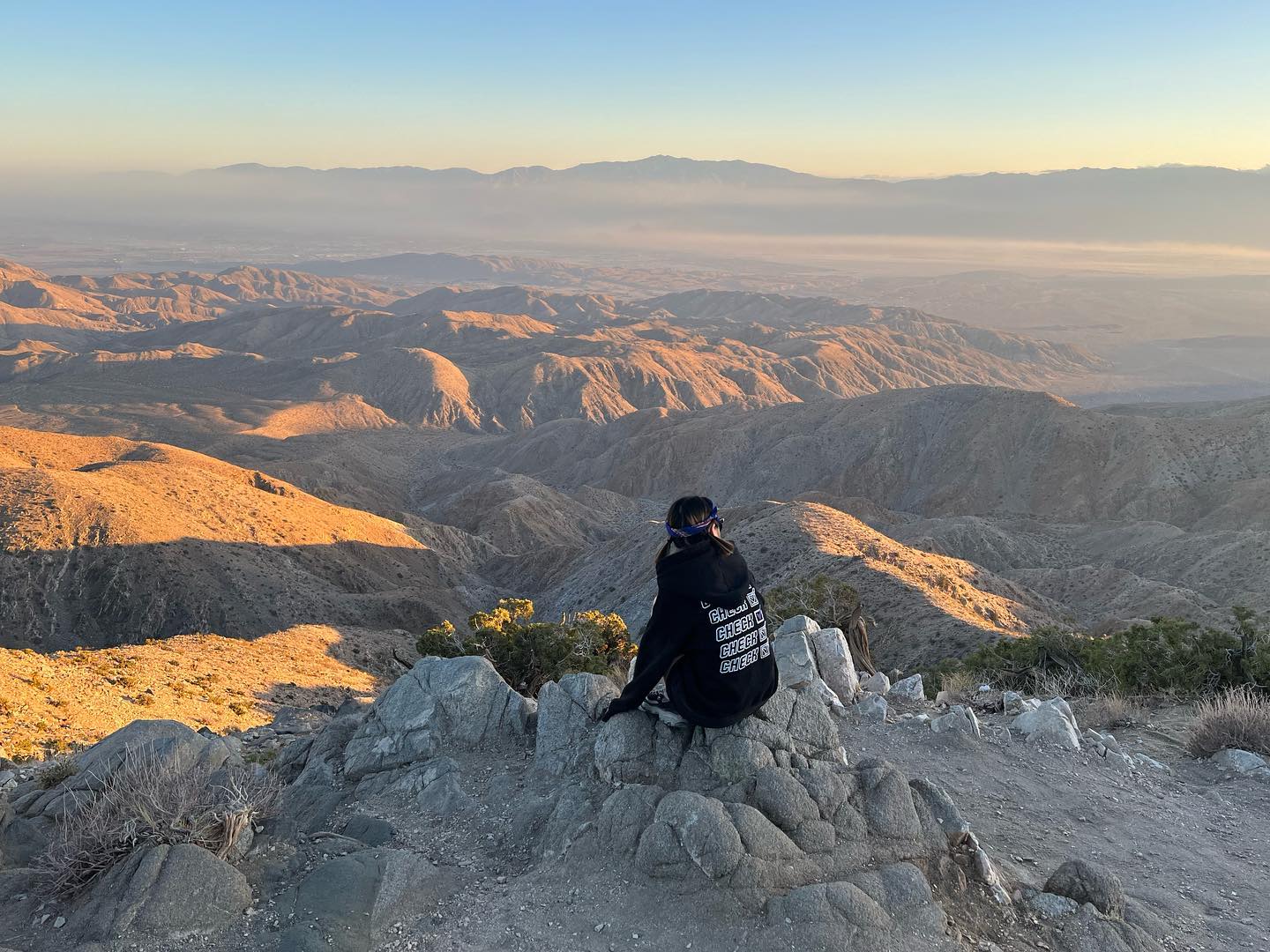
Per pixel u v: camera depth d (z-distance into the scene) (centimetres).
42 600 8638
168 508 10525
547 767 632
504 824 588
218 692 3266
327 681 4481
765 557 8481
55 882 505
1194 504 19288
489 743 699
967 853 563
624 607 9425
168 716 2659
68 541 9156
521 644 2170
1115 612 9575
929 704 1109
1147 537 13975
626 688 571
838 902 477
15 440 17925
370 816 611
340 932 464
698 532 534
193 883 480
